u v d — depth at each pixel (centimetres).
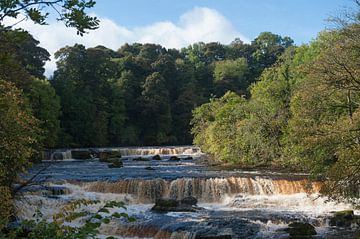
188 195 2342
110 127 6712
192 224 1719
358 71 1452
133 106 7244
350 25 1577
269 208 2098
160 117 7138
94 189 2403
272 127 3306
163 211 2009
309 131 1706
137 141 7031
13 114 840
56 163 4019
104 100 6612
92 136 6194
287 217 1836
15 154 895
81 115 6119
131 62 8006
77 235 467
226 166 3403
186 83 8150
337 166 1438
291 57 4103
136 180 2377
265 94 3528
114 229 1723
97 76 6788
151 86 7188
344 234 1617
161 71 8025
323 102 1905
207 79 8744
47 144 5053
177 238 1606
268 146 3331
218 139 3866
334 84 1505
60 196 2217
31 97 4344
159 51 9962
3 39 479
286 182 2309
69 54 6612
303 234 1591
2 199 870
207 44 11131
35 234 491
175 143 7275
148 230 1680
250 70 9550
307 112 1992
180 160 4144
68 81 6231
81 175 2775
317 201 2134
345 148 1504
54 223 497
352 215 1797
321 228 1719
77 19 438
